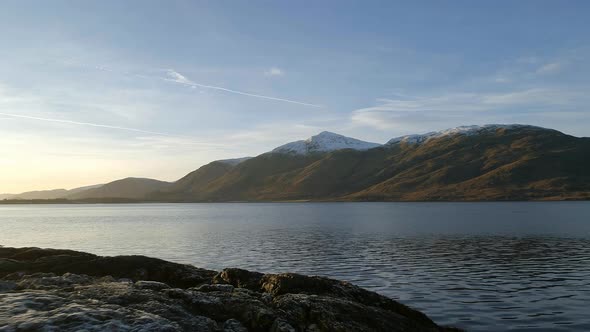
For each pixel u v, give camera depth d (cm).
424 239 7231
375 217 14612
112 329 1085
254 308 1455
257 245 6519
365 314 1600
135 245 6638
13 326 1071
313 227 10338
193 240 7356
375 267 4394
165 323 1160
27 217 18812
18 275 2156
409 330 1630
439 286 3453
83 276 1942
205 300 1495
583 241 6650
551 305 2820
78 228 10806
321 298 1648
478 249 5800
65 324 1101
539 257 4994
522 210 18100
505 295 3119
